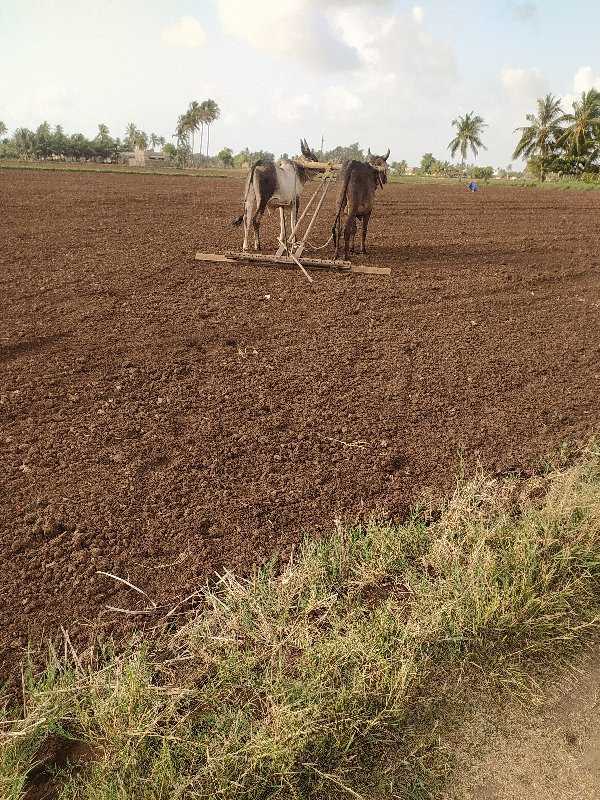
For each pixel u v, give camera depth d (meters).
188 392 5.66
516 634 3.02
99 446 4.67
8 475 4.25
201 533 3.77
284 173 10.14
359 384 6.00
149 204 19.47
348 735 2.49
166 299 8.38
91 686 2.63
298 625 2.98
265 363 6.42
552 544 3.51
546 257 12.79
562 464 4.67
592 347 7.35
